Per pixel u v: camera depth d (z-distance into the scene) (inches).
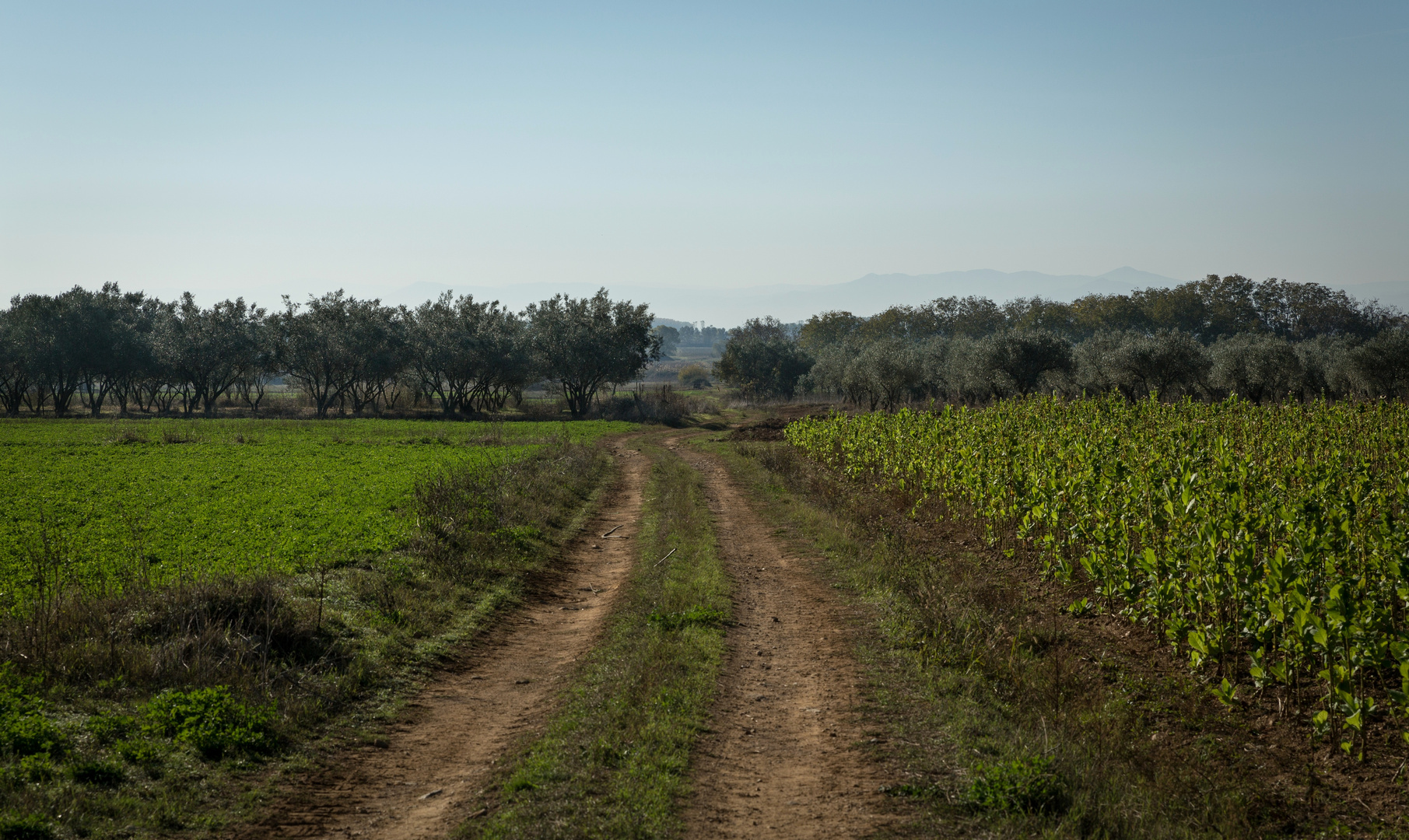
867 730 361.7
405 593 574.9
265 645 427.5
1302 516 447.8
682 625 523.5
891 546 732.7
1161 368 2359.7
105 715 346.3
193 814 282.8
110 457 1509.6
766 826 274.5
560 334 3280.0
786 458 1424.7
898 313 6712.6
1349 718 319.6
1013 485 698.2
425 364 3408.0
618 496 1191.6
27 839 248.7
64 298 3196.4
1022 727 355.3
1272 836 277.6
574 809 281.6
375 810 296.7
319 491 1061.1
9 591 529.0
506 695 436.5
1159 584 454.6
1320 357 2372.0
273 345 3356.3
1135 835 263.0
